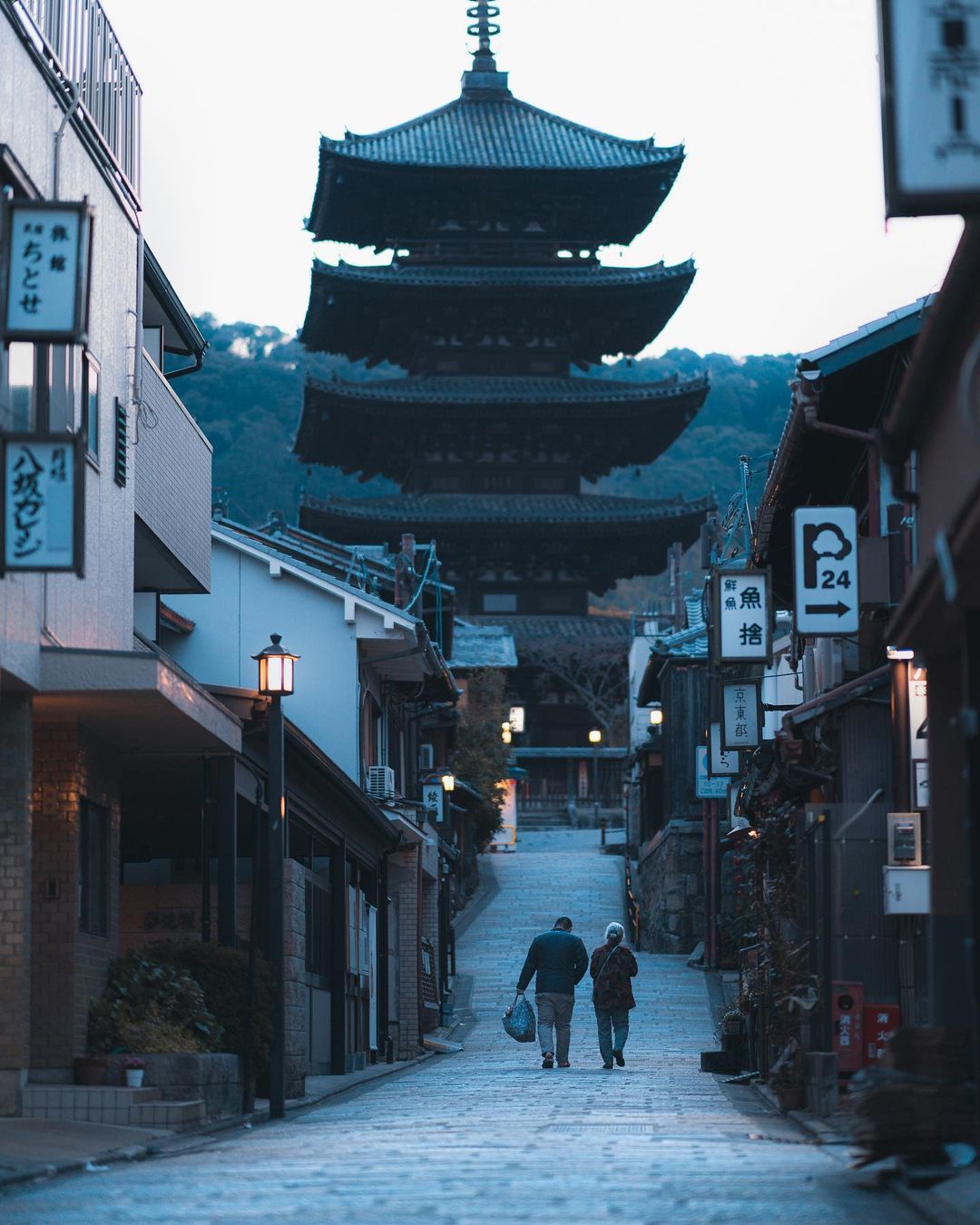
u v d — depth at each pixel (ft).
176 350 82.53
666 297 249.55
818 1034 48.75
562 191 247.70
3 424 45.37
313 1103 61.82
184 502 73.20
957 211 27.68
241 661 104.68
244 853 86.43
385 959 98.78
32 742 50.21
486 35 266.16
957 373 35.32
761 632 69.36
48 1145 39.50
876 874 50.52
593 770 266.77
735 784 89.66
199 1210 26.99
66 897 50.80
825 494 67.72
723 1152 36.24
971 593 29.68
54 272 40.40
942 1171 29.19
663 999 128.98
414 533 251.39
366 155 238.27
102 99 60.54
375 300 245.86
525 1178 30.94
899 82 27.40
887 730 59.16
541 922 175.32
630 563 263.08
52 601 51.16
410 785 130.00
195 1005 53.93
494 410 245.65
